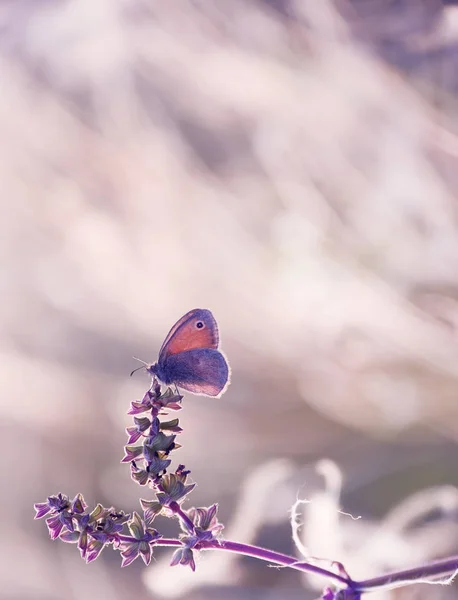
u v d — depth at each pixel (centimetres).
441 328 48
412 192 47
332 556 40
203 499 52
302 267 50
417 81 47
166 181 54
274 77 49
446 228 47
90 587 52
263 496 43
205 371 34
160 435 32
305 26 49
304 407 52
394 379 50
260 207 54
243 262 53
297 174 51
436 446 48
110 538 31
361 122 49
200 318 34
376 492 47
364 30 48
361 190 50
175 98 54
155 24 51
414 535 42
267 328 53
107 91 54
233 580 46
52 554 54
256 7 50
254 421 54
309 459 50
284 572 46
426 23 46
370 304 48
